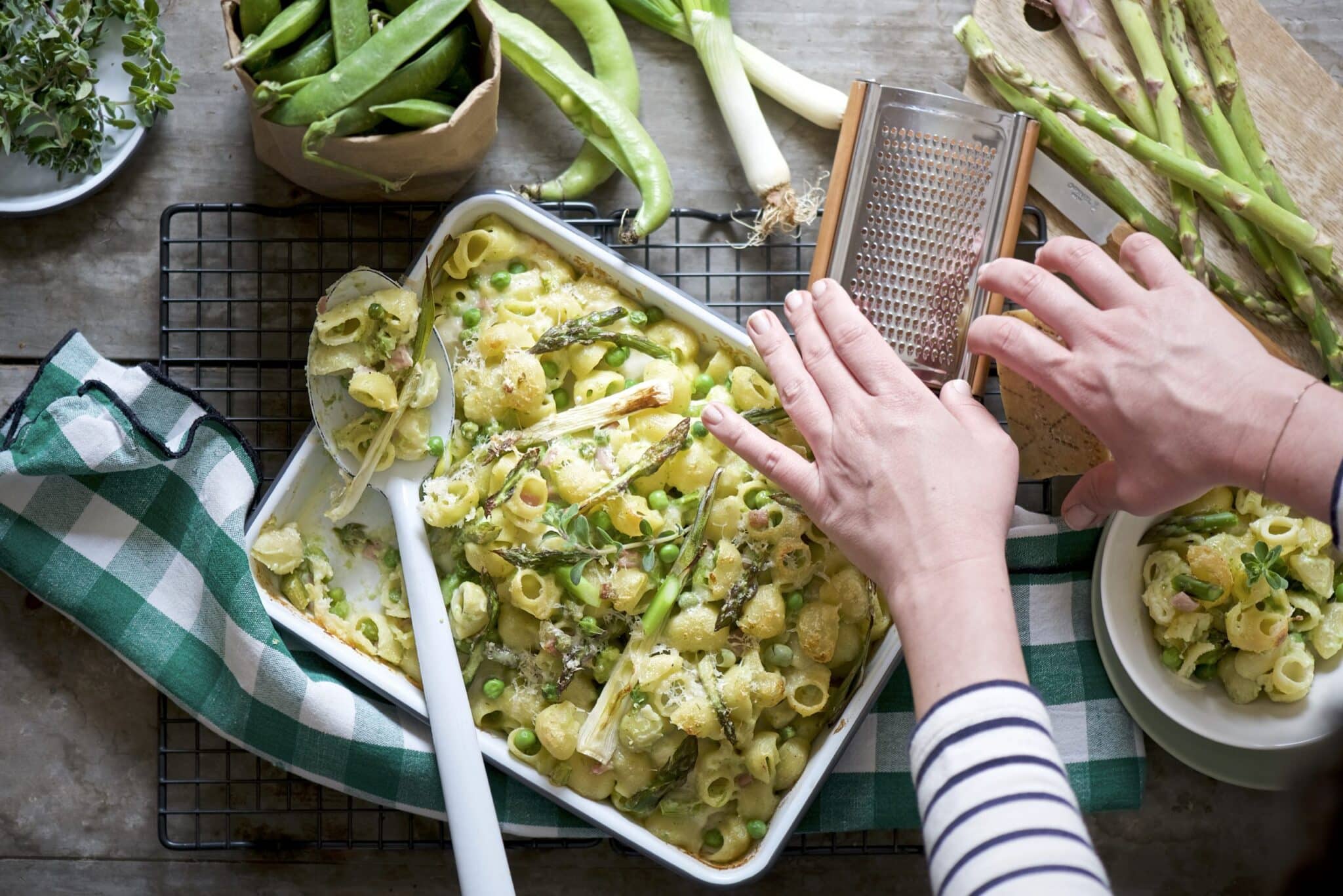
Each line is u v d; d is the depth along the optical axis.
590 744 1.76
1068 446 1.87
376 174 1.84
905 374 1.52
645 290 1.87
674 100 2.15
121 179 2.11
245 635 1.84
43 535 1.92
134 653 1.91
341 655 1.86
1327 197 2.09
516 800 1.94
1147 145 1.98
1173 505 1.55
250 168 2.12
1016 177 1.89
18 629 2.11
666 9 2.06
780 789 1.85
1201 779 2.13
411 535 1.82
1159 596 1.90
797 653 1.82
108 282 2.12
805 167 2.16
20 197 2.03
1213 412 1.43
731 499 1.81
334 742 1.86
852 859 2.13
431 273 1.83
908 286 1.92
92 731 2.10
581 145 2.14
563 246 1.88
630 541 1.83
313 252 2.12
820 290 1.63
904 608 1.40
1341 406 1.38
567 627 1.82
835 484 1.51
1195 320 1.48
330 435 1.84
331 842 2.03
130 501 1.92
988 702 1.27
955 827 1.21
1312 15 2.19
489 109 1.79
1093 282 1.55
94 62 1.98
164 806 2.02
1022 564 2.01
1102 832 2.13
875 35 2.17
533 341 1.85
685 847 1.85
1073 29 2.07
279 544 1.87
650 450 1.80
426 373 1.82
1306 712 1.89
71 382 1.93
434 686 1.77
